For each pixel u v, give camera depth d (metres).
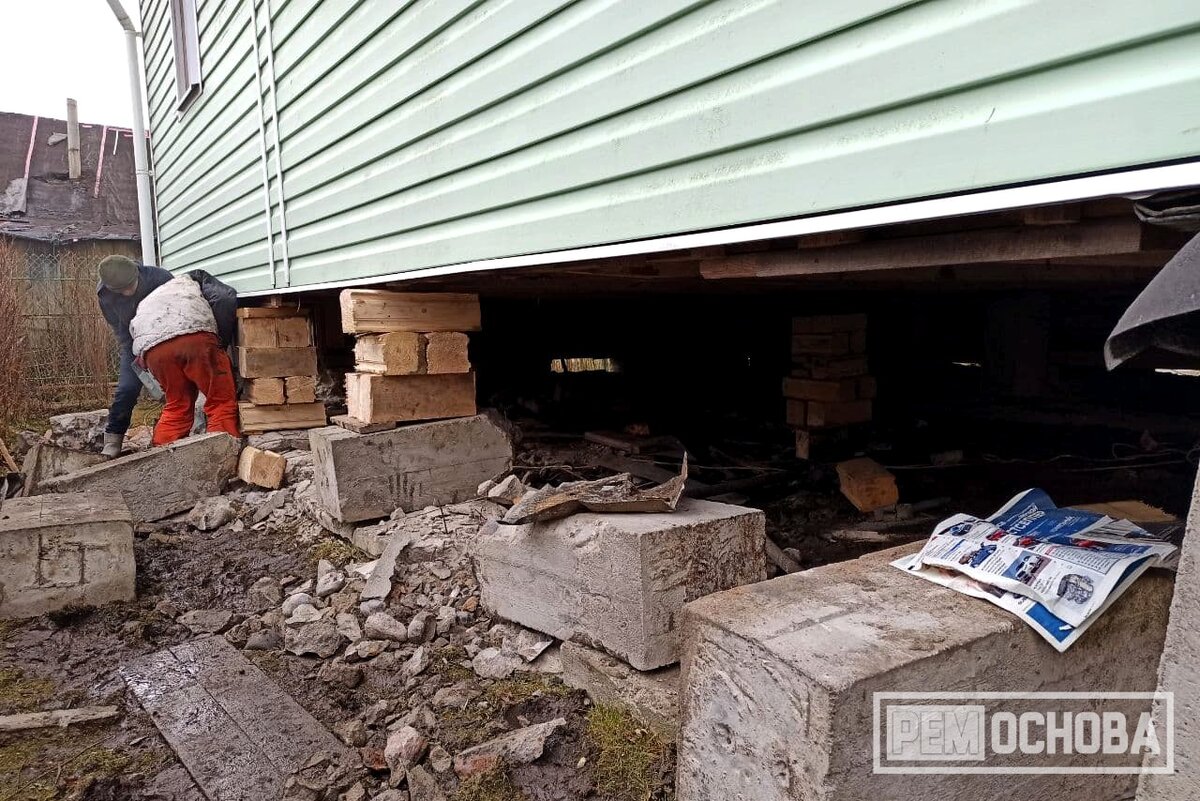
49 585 3.10
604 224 2.46
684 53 2.10
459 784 1.95
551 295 5.12
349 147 4.14
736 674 1.47
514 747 2.01
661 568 2.08
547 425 5.84
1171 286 1.13
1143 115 1.27
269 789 1.99
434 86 3.30
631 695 2.08
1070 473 4.39
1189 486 4.04
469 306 3.85
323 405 5.78
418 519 3.53
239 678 2.54
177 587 3.41
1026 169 1.43
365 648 2.66
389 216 3.80
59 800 1.97
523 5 2.70
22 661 2.73
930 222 1.88
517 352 7.27
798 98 1.82
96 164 15.38
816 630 1.44
